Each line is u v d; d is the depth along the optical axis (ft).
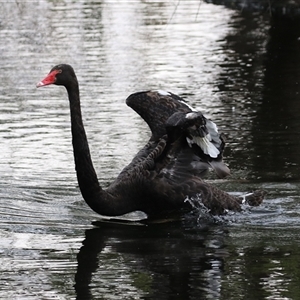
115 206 60.54
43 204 63.87
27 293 45.75
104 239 55.57
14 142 81.41
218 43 131.03
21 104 96.94
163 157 62.03
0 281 47.50
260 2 156.76
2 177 70.49
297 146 79.36
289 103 95.66
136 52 124.36
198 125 58.44
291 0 149.48
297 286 46.29
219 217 61.57
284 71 111.96
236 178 70.90
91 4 163.63
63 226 58.65
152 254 52.13
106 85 104.53
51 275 48.49
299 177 70.74
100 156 76.79
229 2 162.40
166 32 139.23
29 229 57.57
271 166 73.72
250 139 81.76
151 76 109.29
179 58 120.57
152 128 66.23
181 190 61.82
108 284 47.03
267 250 53.11
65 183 69.36
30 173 71.97
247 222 60.18
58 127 87.04
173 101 67.51
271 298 44.80
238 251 52.85
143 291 45.68
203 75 110.11
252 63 117.29
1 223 58.75
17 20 148.36
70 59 119.24
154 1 166.61
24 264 50.29
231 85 104.94
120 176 62.39
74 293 45.60
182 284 47.09
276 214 62.08
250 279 47.62
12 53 123.34
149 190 61.26
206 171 64.39
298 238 55.88
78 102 59.98
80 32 138.21
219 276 47.91
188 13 155.33
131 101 68.03
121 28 141.79
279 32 137.90
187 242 55.06
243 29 141.59
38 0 166.61
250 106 94.68
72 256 51.80
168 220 61.05
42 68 113.80
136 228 58.75
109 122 88.58
